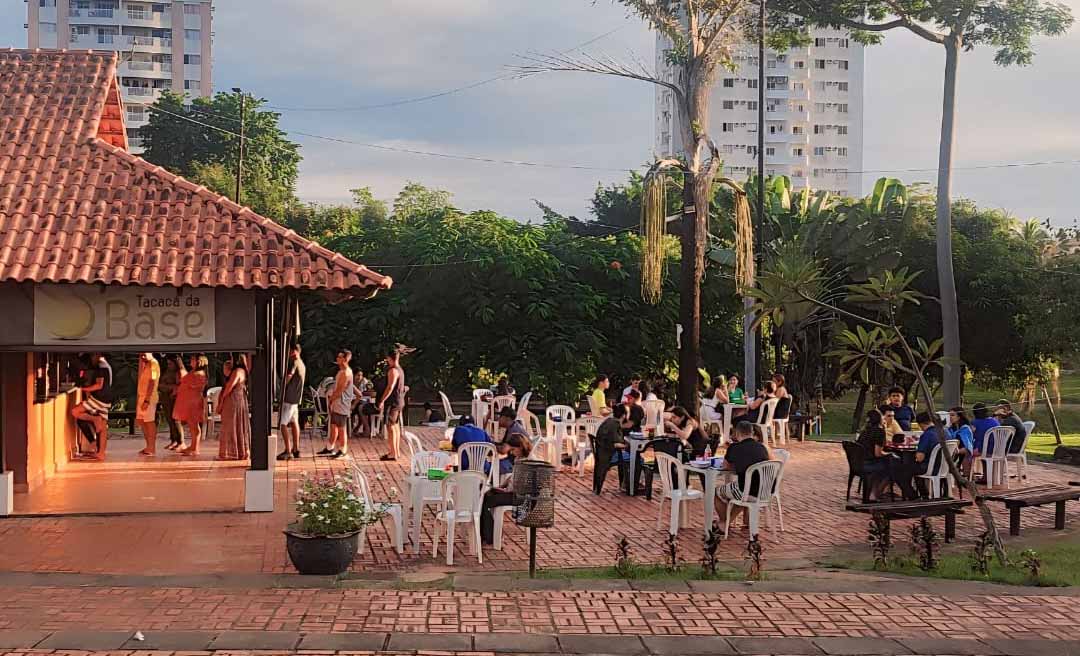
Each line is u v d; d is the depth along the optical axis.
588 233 51.81
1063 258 29.42
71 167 13.80
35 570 9.98
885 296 11.60
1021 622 8.21
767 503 12.10
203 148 57.69
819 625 8.02
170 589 8.91
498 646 7.35
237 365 18.44
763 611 8.41
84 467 17.08
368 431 22.59
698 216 21.56
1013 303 31.73
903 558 11.03
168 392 19.59
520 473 10.04
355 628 7.71
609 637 7.61
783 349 34.88
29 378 14.49
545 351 31.94
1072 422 37.84
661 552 11.39
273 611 8.16
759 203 26.05
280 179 59.66
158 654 7.01
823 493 15.93
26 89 15.18
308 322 32.06
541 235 34.59
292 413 18.58
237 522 12.54
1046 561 11.02
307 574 9.62
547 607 8.43
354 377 23.03
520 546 11.61
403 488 12.12
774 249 30.56
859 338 11.85
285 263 12.91
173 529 12.12
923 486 14.63
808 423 27.11
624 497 15.15
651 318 34.16
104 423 18.20
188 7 94.31
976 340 32.81
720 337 35.16
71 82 15.45
